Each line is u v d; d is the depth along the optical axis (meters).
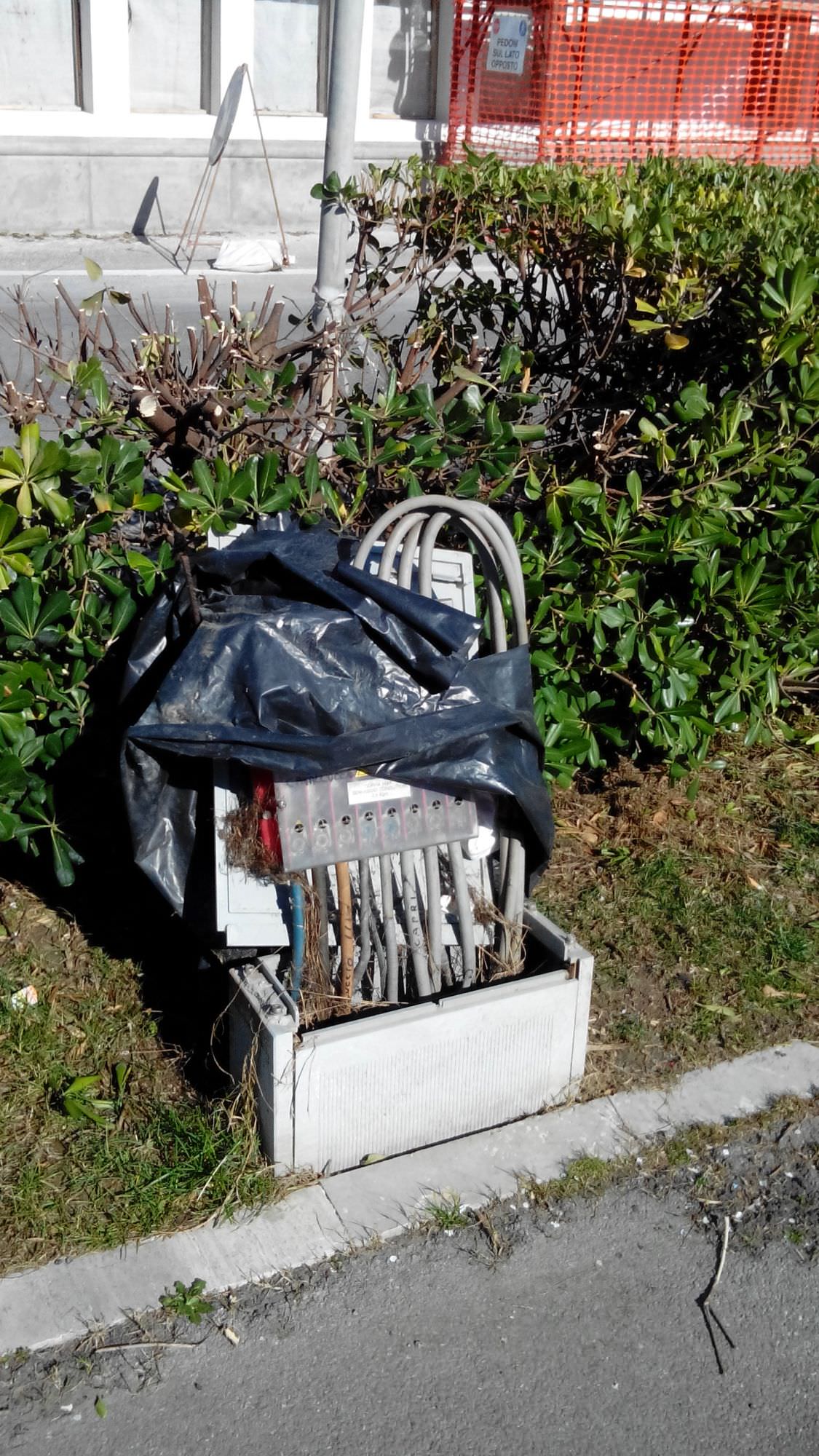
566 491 4.24
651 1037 3.91
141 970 3.92
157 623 3.50
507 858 3.57
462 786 3.32
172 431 4.10
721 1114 3.64
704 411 4.45
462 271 5.31
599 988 4.08
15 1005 3.73
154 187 14.21
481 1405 2.84
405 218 5.19
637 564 4.66
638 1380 2.93
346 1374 2.88
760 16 14.16
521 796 3.36
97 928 4.07
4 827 3.70
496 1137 3.50
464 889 3.47
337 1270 3.10
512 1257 3.19
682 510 4.49
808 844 4.84
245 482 3.65
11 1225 3.11
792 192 5.86
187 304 11.30
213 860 3.44
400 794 3.29
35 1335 2.88
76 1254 3.07
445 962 3.64
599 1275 3.17
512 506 4.63
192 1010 3.80
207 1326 2.95
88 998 3.80
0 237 13.68
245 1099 3.33
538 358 5.10
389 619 3.24
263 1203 3.23
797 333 4.52
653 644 4.49
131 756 3.23
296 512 3.89
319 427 4.19
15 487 3.45
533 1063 3.53
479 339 6.16
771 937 4.35
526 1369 2.93
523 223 5.00
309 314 4.84
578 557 4.47
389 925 3.44
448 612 3.25
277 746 3.09
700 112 14.51
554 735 4.45
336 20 4.50
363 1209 3.25
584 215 4.77
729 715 4.75
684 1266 3.21
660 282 4.56
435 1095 3.41
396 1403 2.83
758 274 4.61
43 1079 3.53
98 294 4.09
